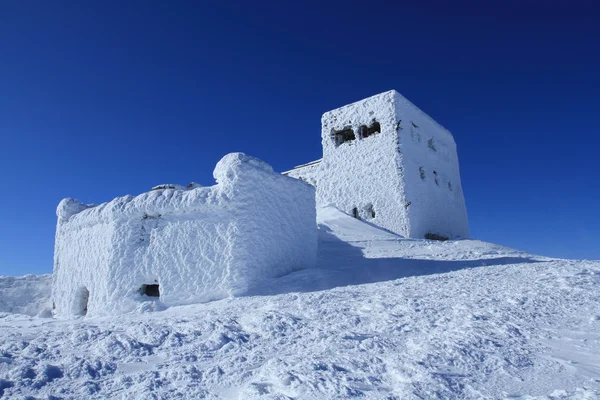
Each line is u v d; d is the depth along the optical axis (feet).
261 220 38.09
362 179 82.23
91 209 45.24
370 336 18.62
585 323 18.99
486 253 53.67
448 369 14.03
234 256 34.78
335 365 14.70
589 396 11.24
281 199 41.83
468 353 15.29
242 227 35.70
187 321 23.09
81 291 45.14
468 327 18.48
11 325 27.78
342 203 84.69
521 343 16.58
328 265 47.26
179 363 16.39
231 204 35.91
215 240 35.63
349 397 12.16
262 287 34.96
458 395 12.05
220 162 38.42
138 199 38.68
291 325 21.02
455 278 33.27
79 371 15.19
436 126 94.38
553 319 19.74
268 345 18.33
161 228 37.55
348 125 87.20
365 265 45.44
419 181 80.64
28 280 56.49
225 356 17.16
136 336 19.65
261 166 39.68
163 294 35.40
